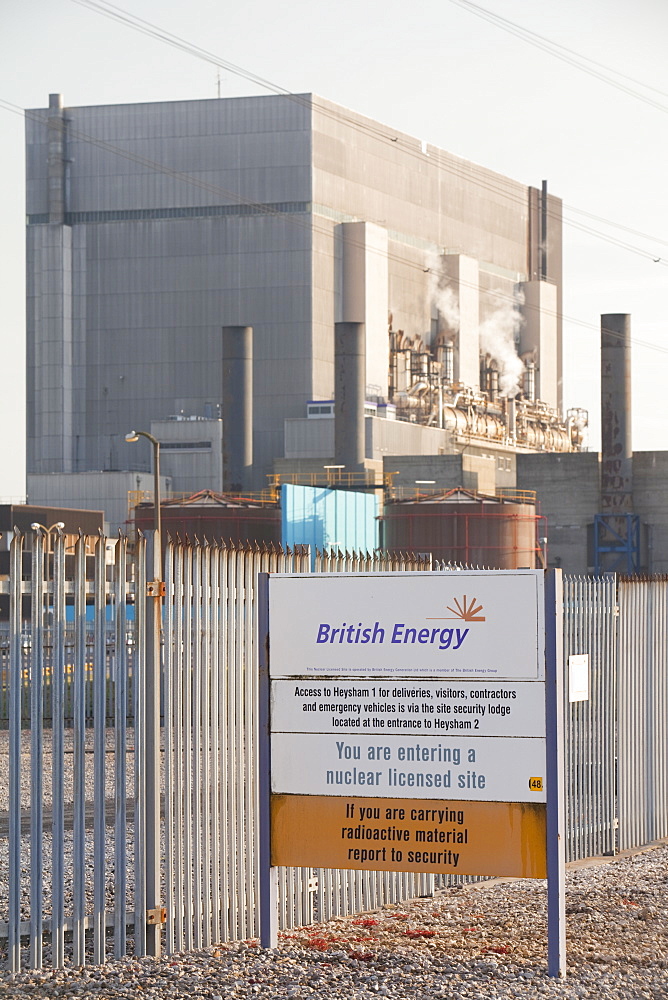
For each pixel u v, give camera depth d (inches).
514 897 1107.9
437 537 6939.0
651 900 1073.5
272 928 904.9
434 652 882.8
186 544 910.4
